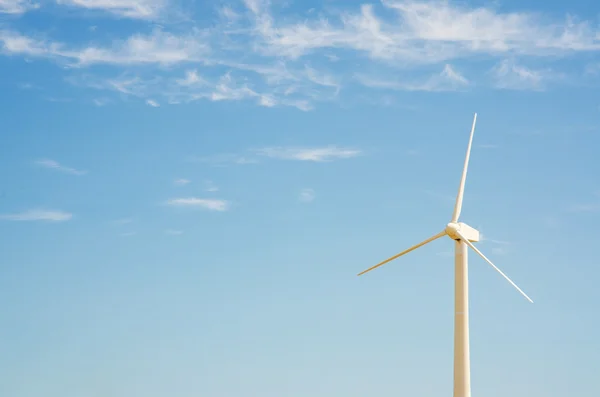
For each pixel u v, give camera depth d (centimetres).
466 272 8431
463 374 8300
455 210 8669
